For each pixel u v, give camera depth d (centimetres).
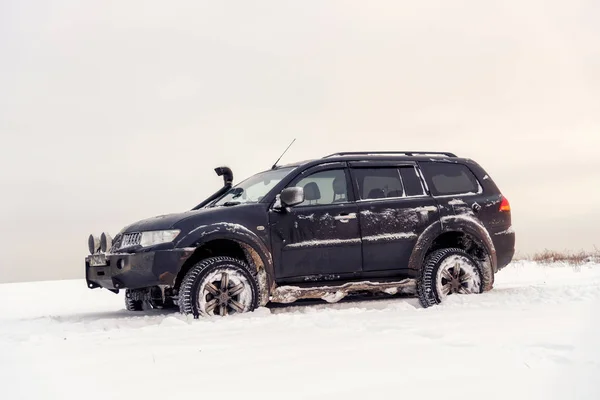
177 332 538
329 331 496
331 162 789
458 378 324
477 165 860
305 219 752
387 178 809
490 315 561
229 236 715
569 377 316
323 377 336
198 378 344
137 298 836
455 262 791
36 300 1249
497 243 831
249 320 604
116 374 363
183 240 702
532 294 750
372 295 867
